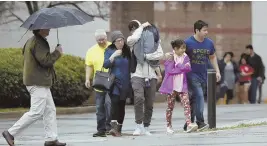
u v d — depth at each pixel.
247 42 53.12
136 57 22.36
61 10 18.84
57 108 36.66
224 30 52.88
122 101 22.47
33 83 18.64
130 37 22.31
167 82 23.02
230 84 47.47
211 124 23.55
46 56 18.56
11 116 34.12
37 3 47.19
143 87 22.69
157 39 22.84
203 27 22.97
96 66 24.02
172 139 20.77
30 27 18.41
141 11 51.25
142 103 22.64
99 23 49.66
